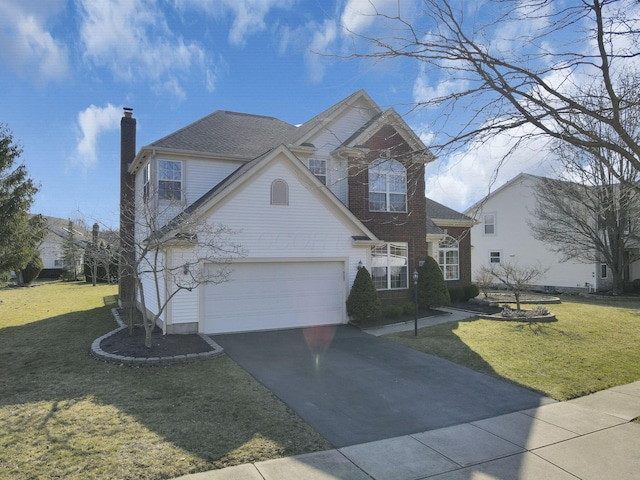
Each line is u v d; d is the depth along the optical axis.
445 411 6.31
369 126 15.66
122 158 18.02
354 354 9.70
